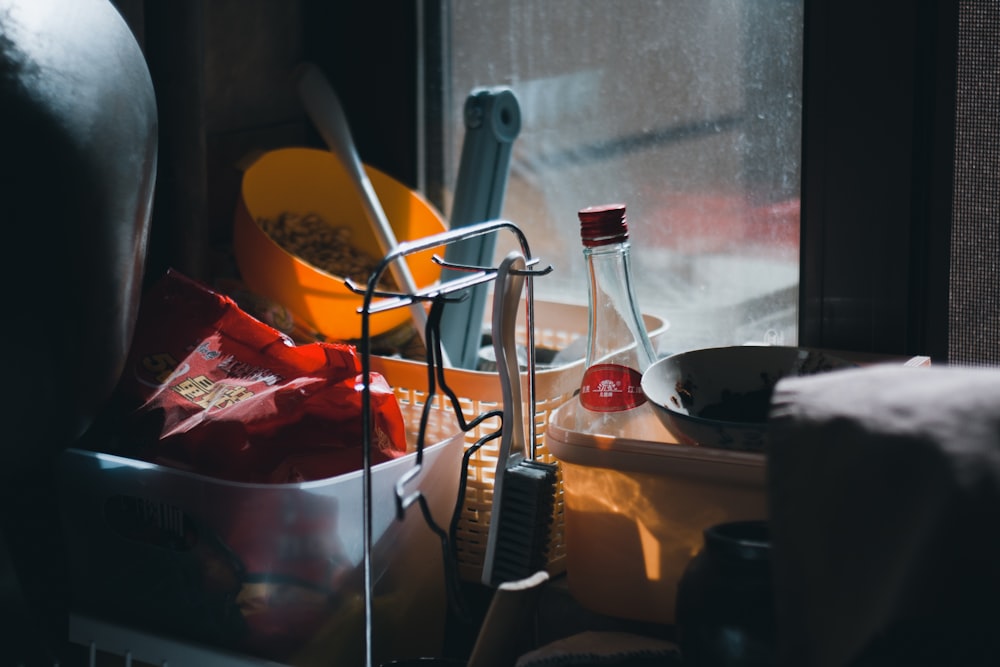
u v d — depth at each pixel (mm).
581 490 756
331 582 738
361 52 1180
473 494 862
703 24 999
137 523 773
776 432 540
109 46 685
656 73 1036
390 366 891
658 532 725
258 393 785
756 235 1005
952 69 865
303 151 1111
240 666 741
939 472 462
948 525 447
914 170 889
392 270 959
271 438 758
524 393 837
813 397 541
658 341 926
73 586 821
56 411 663
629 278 809
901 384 528
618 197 1084
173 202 992
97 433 828
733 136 1001
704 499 701
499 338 681
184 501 741
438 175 1189
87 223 640
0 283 622
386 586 785
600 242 768
